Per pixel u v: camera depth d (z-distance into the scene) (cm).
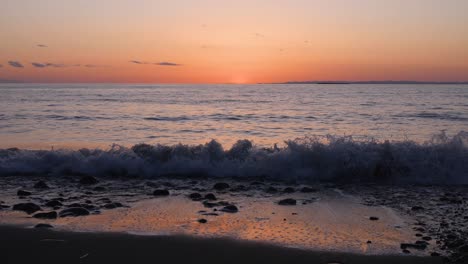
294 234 538
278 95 6016
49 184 820
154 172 920
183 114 2673
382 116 2525
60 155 946
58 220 585
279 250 484
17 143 1448
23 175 899
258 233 540
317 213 632
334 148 918
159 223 578
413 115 2566
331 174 895
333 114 2694
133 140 1559
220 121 2284
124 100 4288
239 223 580
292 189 786
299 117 2511
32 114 2553
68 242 505
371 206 675
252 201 703
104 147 1376
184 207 659
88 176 848
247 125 2098
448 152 903
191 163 930
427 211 643
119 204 668
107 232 540
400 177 877
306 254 472
